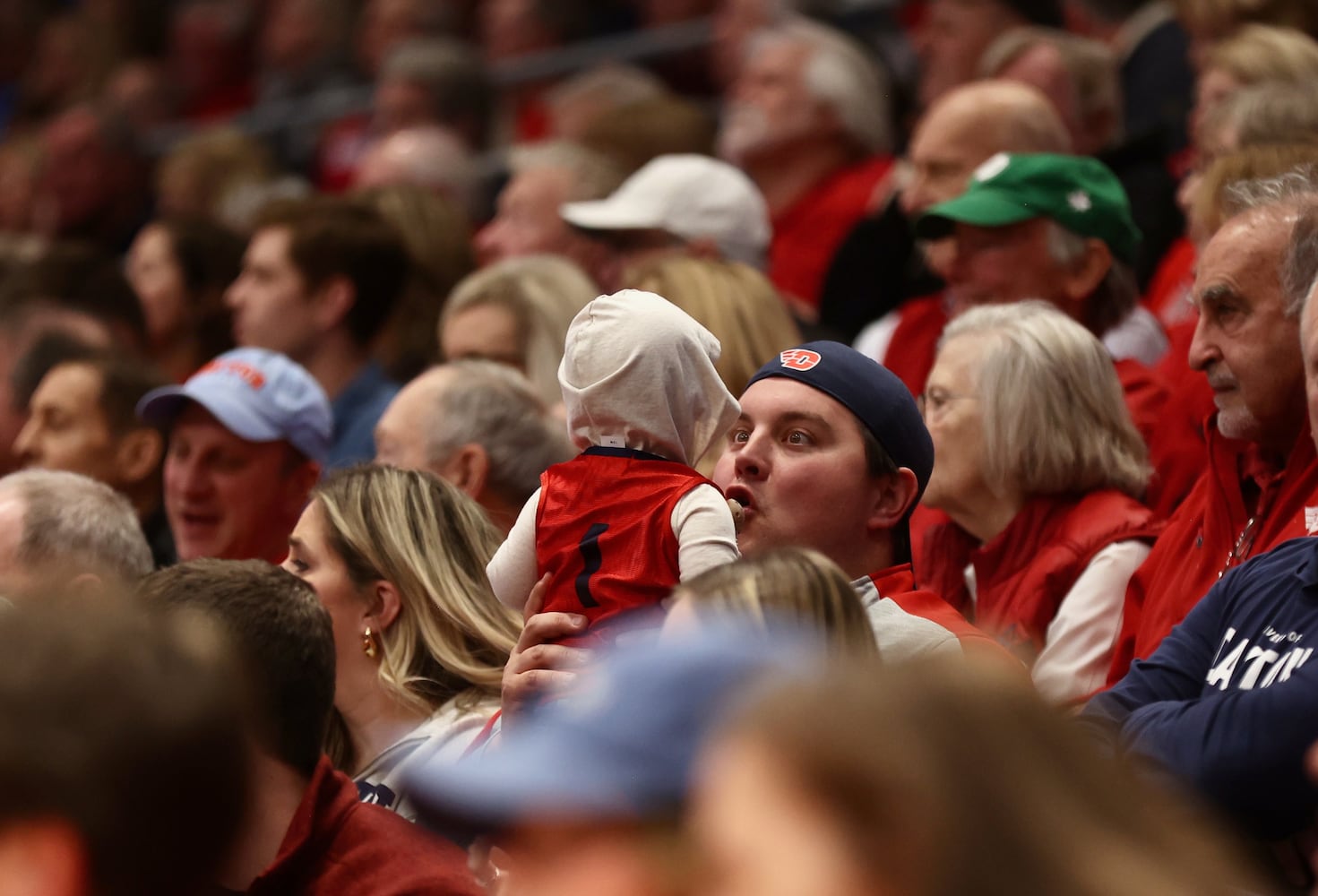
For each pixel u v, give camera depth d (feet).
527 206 76.13
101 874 18.72
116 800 18.75
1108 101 73.05
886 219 73.20
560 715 14.79
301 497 59.36
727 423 35.55
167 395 58.08
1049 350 46.91
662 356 34.83
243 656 33.63
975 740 13.80
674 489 34.30
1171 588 42.19
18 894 18.26
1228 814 31.30
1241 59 59.36
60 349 69.51
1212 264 40.75
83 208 113.29
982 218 54.54
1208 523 41.70
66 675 19.02
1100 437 46.68
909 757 13.52
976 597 47.62
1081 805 13.92
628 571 33.94
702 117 85.30
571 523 34.96
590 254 75.25
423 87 101.14
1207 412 46.70
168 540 63.26
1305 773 30.81
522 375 58.03
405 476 44.70
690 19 109.81
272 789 33.99
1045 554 46.21
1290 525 39.60
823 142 79.25
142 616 20.30
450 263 73.00
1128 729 33.24
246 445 58.18
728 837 13.32
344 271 69.41
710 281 52.65
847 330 73.46
